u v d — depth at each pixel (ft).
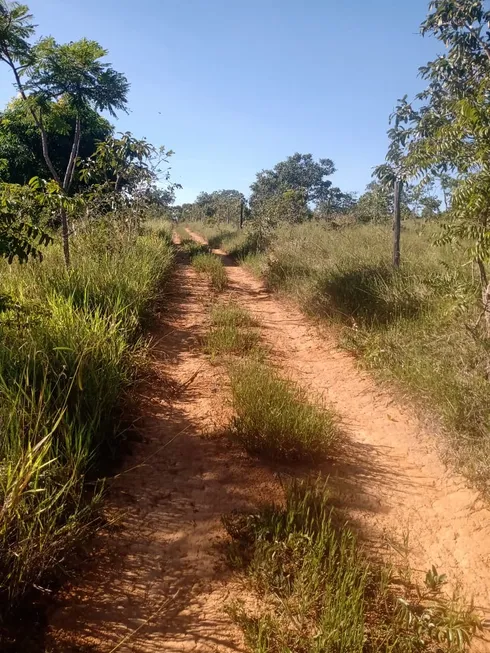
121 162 34.68
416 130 19.56
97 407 12.23
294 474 12.20
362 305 24.11
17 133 45.88
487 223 13.79
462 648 7.72
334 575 8.54
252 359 19.51
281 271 37.22
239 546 9.66
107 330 17.76
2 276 21.49
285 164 137.90
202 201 205.57
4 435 9.66
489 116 13.25
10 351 12.90
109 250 31.01
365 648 7.51
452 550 9.95
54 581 8.55
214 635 7.79
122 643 7.55
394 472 12.62
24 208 13.09
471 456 12.36
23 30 22.30
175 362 19.43
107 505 10.60
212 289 35.94
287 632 7.73
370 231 39.52
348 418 15.57
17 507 8.28
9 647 7.25
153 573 8.98
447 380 14.87
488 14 17.07
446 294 16.74
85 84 24.95
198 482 11.71
